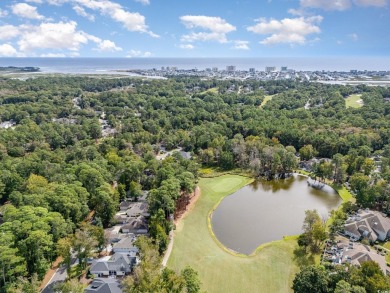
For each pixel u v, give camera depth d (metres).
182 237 87.69
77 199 88.94
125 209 102.38
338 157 125.25
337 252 77.31
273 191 121.38
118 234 87.62
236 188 122.56
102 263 72.81
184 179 105.62
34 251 67.81
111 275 71.81
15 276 64.56
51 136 164.62
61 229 75.75
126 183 113.81
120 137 162.25
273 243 84.62
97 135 179.50
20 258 62.75
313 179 131.62
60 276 71.44
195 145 162.25
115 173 117.69
